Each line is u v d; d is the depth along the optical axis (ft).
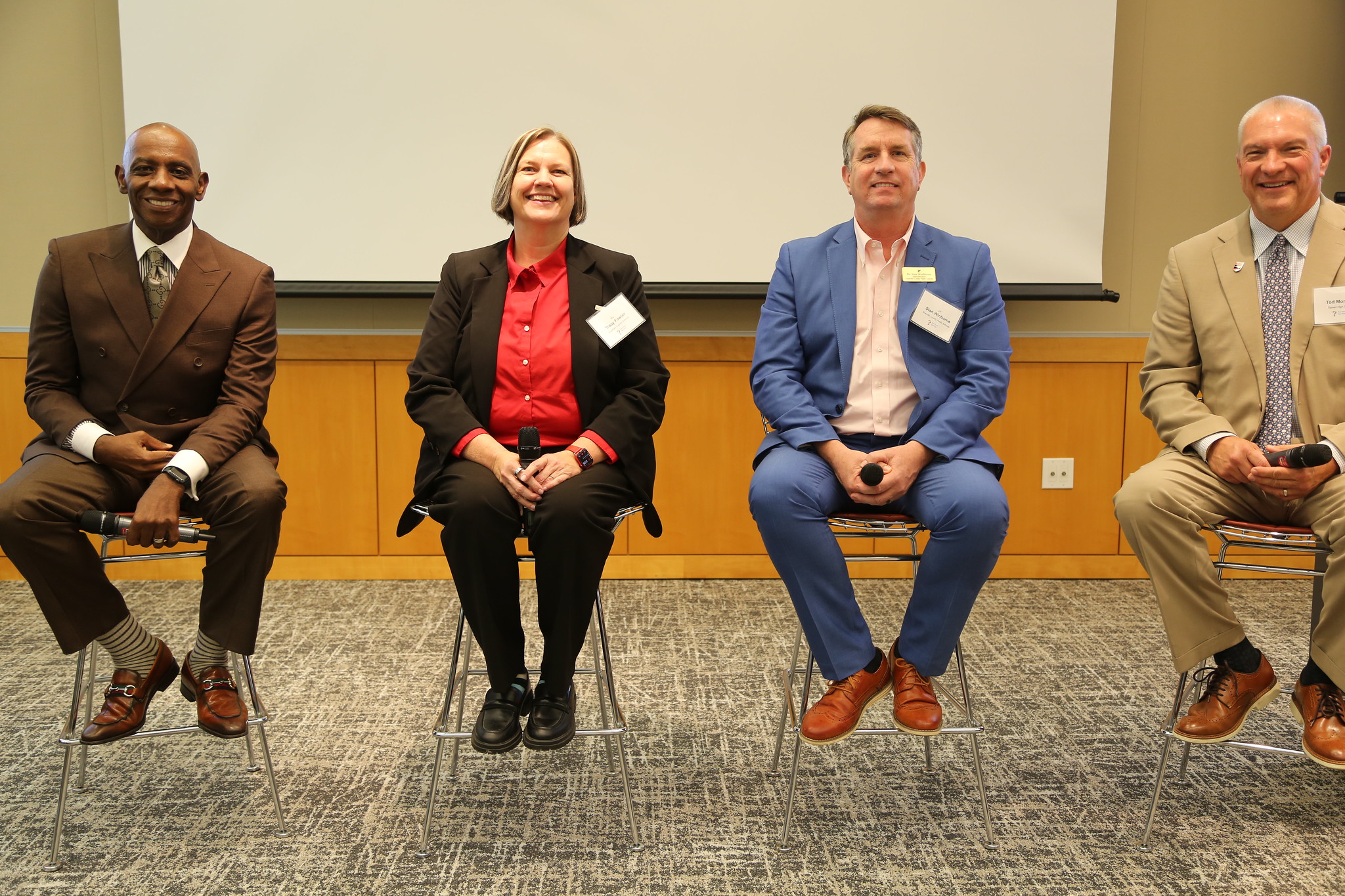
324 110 11.18
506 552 5.97
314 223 11.34
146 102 11.16
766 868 5.65
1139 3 11.34
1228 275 6.96
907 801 6.46
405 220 11.35
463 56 11.12
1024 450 11.61
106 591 6.10
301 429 11.52
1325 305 6.63
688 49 11.12
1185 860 5.70
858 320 6.98
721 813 6.31
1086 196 11.30
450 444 6.20
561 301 6.70
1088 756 7.12
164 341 6.61
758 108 11.20
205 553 6.28
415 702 8.14
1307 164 6.57
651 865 5.69
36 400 6.55
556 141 6.74
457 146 11.25
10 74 11.34
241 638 6.16
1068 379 11.53
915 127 6.86
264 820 6.20
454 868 5.65
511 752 7.21
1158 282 11.75
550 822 6.20
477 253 6.91
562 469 6.03
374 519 11.67
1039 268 11.40
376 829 6.09
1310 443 6.61
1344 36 11.43
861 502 6.35
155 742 7.34
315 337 11.37
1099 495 11.69
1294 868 5.60
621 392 6.63
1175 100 11.49
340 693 8.34
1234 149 11.57
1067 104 11.16
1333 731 5.86
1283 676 8.66
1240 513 6.64
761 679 8.68
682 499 11.66
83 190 11.50
